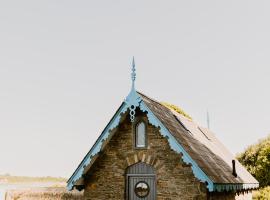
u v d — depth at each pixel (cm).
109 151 1528
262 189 2645
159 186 1404
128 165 1481
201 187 1324
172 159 1402
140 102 1400
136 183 1478
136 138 1503
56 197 3247
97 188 1516
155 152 1441
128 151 1494
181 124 1677
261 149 3350
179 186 1366
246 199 2103
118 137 1527
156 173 1423
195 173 1263
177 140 1317
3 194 3491
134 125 1512
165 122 1414
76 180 1453
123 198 1460
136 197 1466
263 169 3181
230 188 1466
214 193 1410
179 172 1378
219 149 2091
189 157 1282
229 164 1862
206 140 1936
